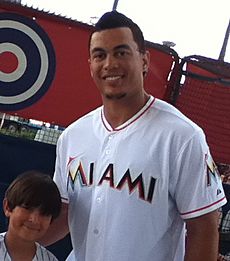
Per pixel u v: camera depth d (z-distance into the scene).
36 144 3.54
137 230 1.87
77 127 2.10
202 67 3.85
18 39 3.56
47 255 2.12
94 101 3.71
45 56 3.61
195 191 1.83
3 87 3.57
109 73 1.87
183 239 1.99
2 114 3.72
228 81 3.88
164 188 1.85
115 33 1.86
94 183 1.96
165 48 3.78
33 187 2.01
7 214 2.07
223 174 3.90
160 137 1.87
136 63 1.89
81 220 2.02
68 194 2.11
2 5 3.50
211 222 1.86
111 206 1.89
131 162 1.88
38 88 3.63
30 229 2.00
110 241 1.89
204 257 1.85
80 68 3.68
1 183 3.47
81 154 2.03
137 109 1.95
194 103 3.88
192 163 1.83
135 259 1.88
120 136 1.93
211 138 3.92
